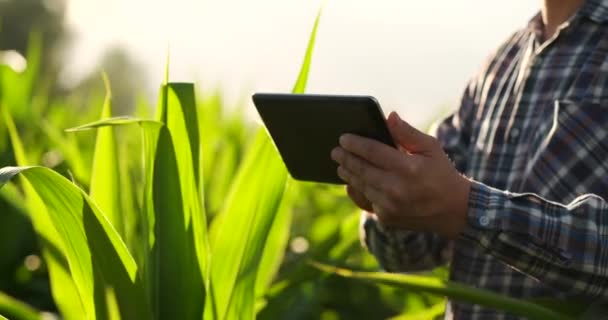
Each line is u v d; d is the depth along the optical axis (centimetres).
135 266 162
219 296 176
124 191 215
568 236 155
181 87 172
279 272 309
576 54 179
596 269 156
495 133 190
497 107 194
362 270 280
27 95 372
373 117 153
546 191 172
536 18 196
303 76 177
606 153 169
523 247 155
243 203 176
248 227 176
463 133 208
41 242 177
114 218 179
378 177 152
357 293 313
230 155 309
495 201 154
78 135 359
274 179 176
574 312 160
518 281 180
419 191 151
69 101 471
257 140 178
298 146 170
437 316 202
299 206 379
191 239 171
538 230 154
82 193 157
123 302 161
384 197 153
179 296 171
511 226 154
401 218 155
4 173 148
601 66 174
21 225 285
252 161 177
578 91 174
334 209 387
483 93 201
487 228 153
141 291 162
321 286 269
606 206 159
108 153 179
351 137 154
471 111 206
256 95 164
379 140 156
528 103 184
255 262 174
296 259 316
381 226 204
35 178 155
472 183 154
